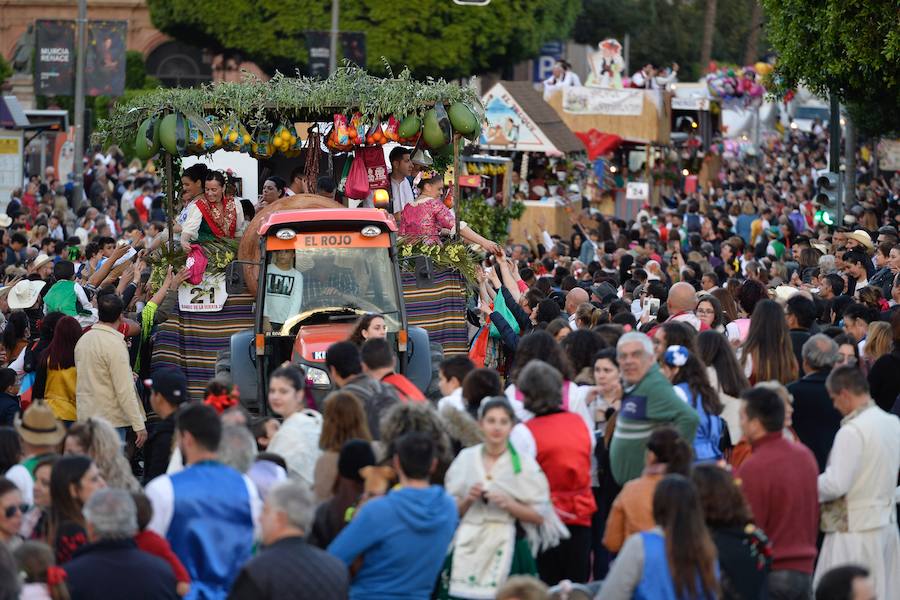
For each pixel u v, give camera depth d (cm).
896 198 6125
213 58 10738
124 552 1166
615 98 6756
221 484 1280
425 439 1258
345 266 2205
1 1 10856
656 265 3092
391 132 2570
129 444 2283
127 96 9400
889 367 1830
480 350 2333
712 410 1582
